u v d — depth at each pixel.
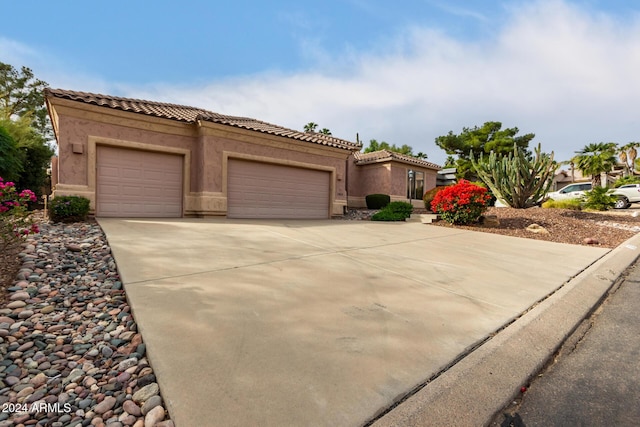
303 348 2.71
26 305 3.31
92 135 9.67
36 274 4.09
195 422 1.85
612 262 6.70
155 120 10.64
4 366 2.37
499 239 9.36
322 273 4.86
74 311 3.27
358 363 2.54
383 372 2.44
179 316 3.14
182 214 11.34
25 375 2.29
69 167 9.30
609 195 16.69
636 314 3.99
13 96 27.89
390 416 1.98
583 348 3.10
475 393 2.26
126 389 2.17
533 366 2.67
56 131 10.95
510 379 2.46
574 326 3.53
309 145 13.98
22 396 2.08
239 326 3.02
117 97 11.88
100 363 2.46
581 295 4.50
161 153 10.98
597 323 3.71
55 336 2.81
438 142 39.25
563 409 2.20
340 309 3.58
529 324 3.43
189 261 4.99
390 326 3.23
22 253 4.75
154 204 10.87
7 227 4.57
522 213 13.12
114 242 5.85
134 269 4.42
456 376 2.42
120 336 2.81
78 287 3.83
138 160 10.58
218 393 2.10
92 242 5.79
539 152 14.23
